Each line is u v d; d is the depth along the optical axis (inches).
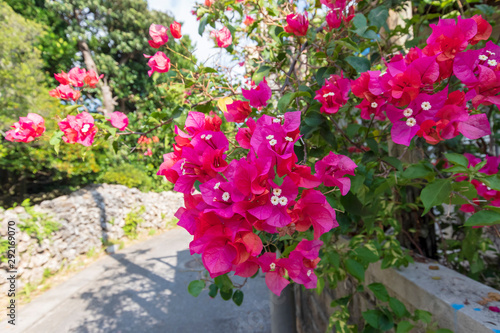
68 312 152.0
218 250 25.6
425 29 83.0
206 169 29.2
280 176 27.3
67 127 56.6
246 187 25.5
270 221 24.9
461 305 44.4
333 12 48.4
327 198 41.6
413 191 73.8
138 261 224.8
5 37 209.0
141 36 442.9
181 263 213.8
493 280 70.6
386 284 63.6
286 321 95.3
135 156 389.1
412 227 74.4
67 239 218.2
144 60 465.1
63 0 365.1
